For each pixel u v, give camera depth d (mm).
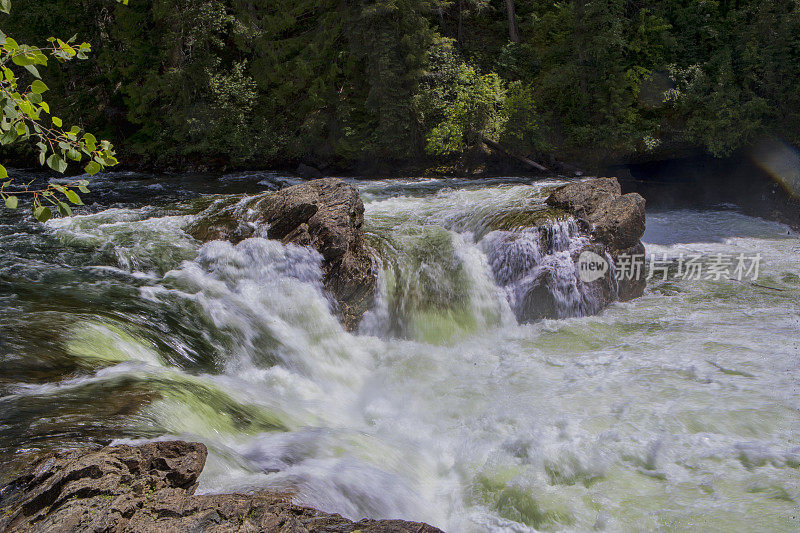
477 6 22625
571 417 5953
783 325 8391
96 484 3125
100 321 6035
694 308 9383
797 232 14570
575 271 9320
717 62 19797
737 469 4941
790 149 19031
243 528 2947
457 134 18734
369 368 7645
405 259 9469
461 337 8727
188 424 4445
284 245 8641
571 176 18797
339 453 4828
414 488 4707
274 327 7594
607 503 4605
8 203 3109
